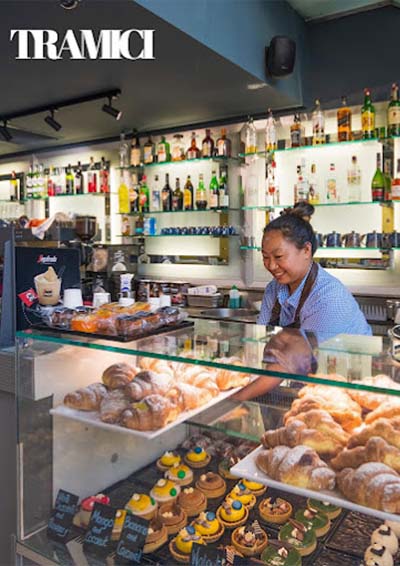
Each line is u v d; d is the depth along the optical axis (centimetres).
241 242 371
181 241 406
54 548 126
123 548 116
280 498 117
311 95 339
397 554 103
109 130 400
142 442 125
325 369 110
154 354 123
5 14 212
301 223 180
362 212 328
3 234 168
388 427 98
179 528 116
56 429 132
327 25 333
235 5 263
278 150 340
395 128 299
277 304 195
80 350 131
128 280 314
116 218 430
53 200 472
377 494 90
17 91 303
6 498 156
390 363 113
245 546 108
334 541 107
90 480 128
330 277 182
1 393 156
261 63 287
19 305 168
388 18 312
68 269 184
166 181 396
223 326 155
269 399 115
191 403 122
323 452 101
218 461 122
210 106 337
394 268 319
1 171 510
